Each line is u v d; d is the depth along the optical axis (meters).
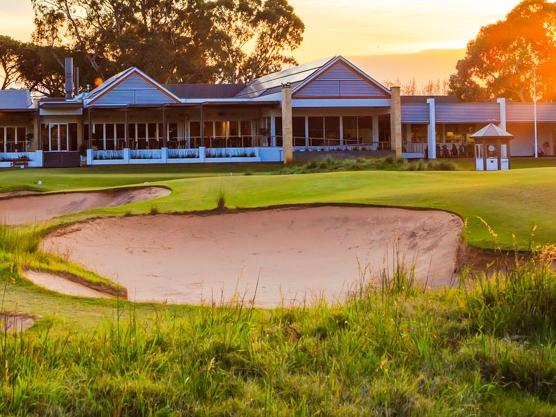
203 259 15.89
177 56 71.06
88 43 69.25
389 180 23.47
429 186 20.86
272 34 77.75
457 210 15.65
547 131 57.41
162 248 16.72
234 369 5.92
